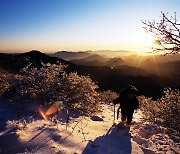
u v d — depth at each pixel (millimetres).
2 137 5645
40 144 5641
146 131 9492
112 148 6746
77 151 5746
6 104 8977
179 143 8359
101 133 8078
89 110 11398
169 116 11039
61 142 6059
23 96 9273
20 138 5680
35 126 6840
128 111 9688
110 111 13430
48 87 9602
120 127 9117
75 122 8500
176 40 4645
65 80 10500
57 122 7668
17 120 7219
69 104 10195
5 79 11328
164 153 7156
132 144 7469
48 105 9328
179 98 11664
